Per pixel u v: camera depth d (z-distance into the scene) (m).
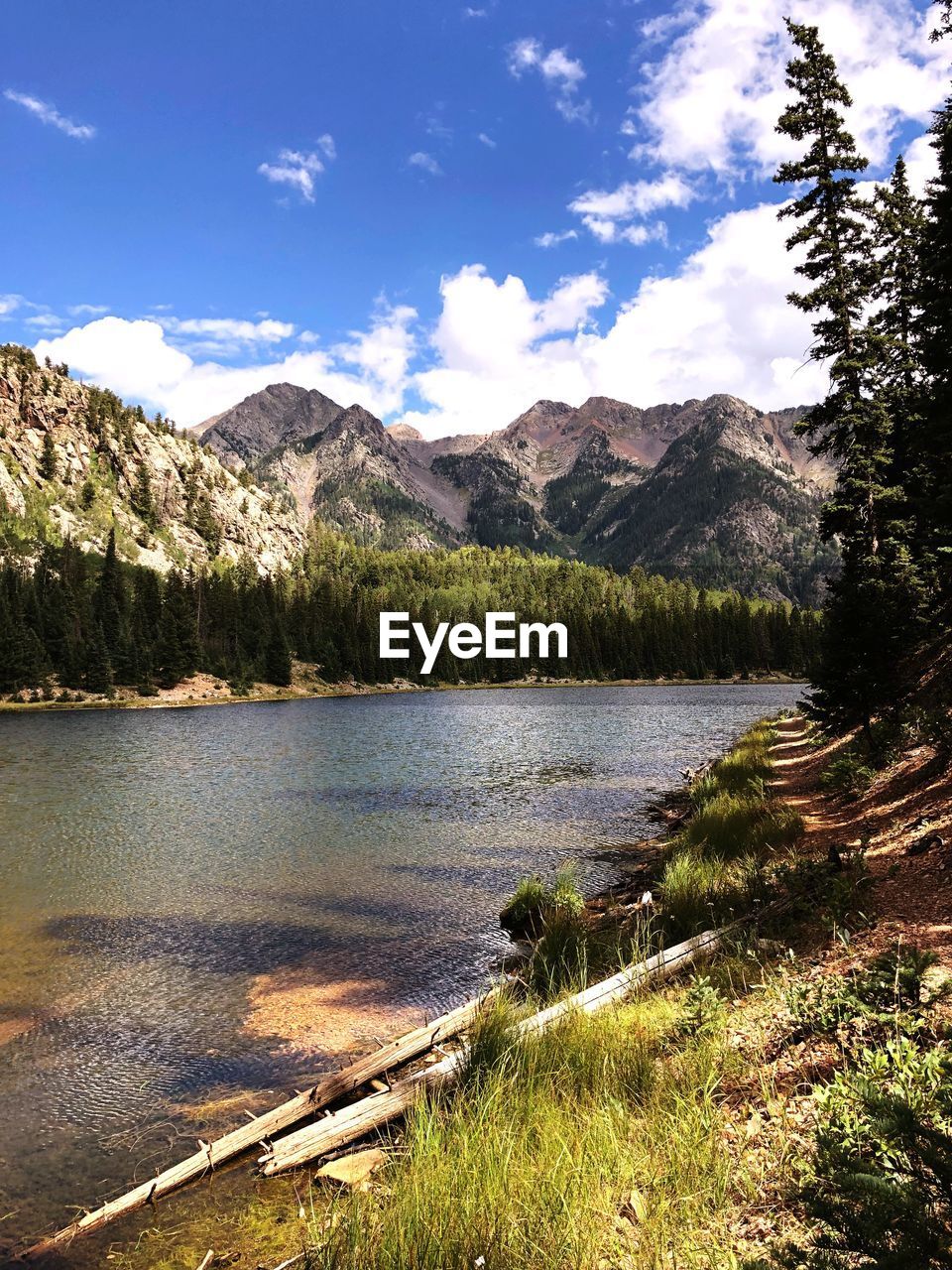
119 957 11.30
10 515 162.38
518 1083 5.78
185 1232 5.21
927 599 19.52
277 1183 5.75
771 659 156.25
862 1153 3.41
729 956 7.85
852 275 22.75
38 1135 6.73
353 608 142.12
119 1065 8.06
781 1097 4.91
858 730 20.33
